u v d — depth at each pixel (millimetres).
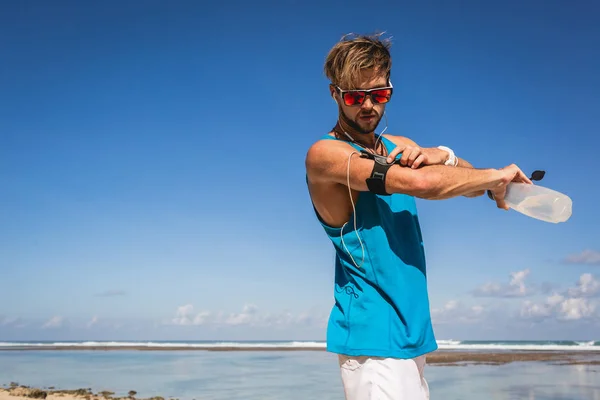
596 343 50000
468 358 19125
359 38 2113
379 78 2047
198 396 9328
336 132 2197
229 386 10664
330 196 2041
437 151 2227
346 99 2055
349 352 1945
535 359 18234
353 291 2025
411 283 2002
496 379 11328
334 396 9117
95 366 16625
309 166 2049
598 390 9336
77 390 10148
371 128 2117
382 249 1974
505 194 2008
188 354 24453
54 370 15211
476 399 8438
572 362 16469
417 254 2080
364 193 2014
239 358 20688
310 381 11430
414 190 1828
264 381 11523
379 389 1877
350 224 2018
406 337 1921
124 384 11352
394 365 1883
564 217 1952
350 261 2045
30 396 9164
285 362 17969
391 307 1950
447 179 1833
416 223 2150
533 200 1936
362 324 1946
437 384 10477
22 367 16438
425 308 2029
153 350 29766
